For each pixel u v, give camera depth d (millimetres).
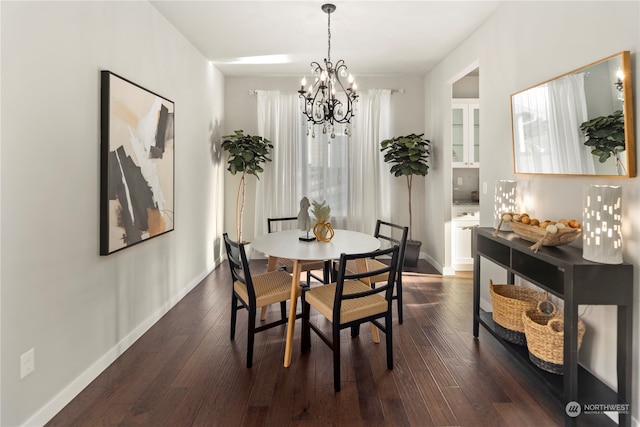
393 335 2611
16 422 1536
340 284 1909
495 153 2926
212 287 3682
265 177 4762
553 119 2123
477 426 1658
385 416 1725
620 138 1653
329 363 2215
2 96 1446
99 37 2068
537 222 2008
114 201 2168
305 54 3896
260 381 2014
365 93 4762
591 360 1937
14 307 1518
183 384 1984
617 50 1698
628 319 1593
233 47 3678
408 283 3873
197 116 3740
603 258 1595
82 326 1944
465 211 4258
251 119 4812
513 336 2203
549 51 2215
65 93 1791
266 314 2994
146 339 2531
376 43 3586
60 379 1779
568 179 2059
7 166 1476
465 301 3322
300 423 1675
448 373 2100
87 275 1984
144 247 2635
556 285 1802
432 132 4500
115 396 1878
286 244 2574
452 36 3404
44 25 1648
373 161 4738
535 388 1952
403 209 4910
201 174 3879
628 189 1662
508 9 2697
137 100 2438
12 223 1502
